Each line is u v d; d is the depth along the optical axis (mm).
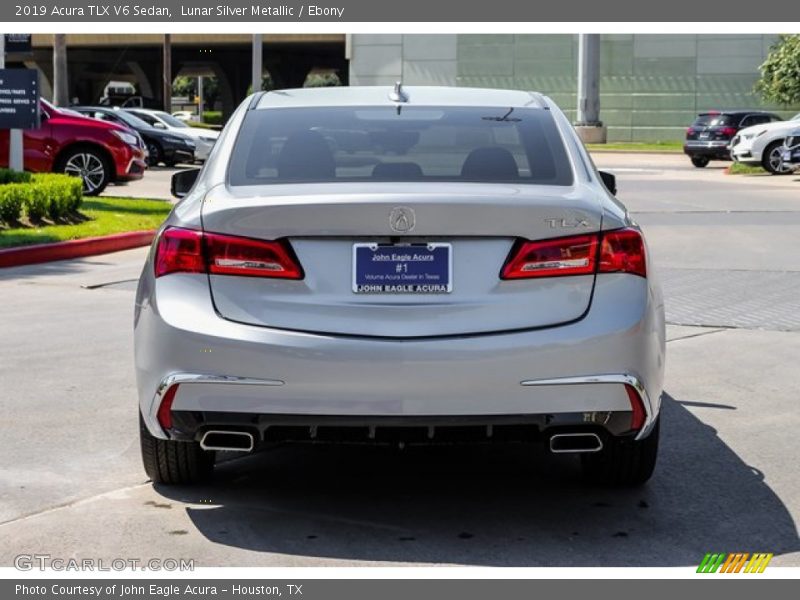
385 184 4715
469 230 4398
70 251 13953
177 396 4488
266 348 4383
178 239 4551
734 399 7008
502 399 4395
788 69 41844
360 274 4426
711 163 40406
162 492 5184
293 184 4801
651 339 4559
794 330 9133
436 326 4406
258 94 5898
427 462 5711
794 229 16125
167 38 60625
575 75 61656
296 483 5344
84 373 7520
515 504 5074
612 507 5043
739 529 4781
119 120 32094
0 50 17859
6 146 19969
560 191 4688
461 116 5508
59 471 5469
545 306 4449
